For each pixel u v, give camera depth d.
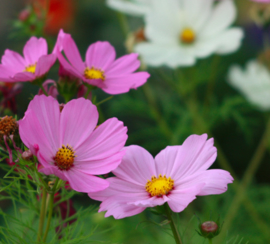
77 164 0.61
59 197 0.69
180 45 0.99
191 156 0.62
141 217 0.97
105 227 0.97
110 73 0.70
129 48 1.05
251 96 1.08
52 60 0.66
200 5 1.01
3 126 0.63
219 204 1.14
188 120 1.10
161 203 0.59
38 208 0.69
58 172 0.59
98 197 0.61
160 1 1.02
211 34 1.00
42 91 0.68
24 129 0.60
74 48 0.68
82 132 0.62
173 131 1.13
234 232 1.06
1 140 0.63
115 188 0.61
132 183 0.62
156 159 0.63
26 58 0.70
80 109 0.62
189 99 1.05
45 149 0.61
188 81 1.04
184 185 0.61
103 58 0.70
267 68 1.11
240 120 1.08
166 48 0.97
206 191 0.59
